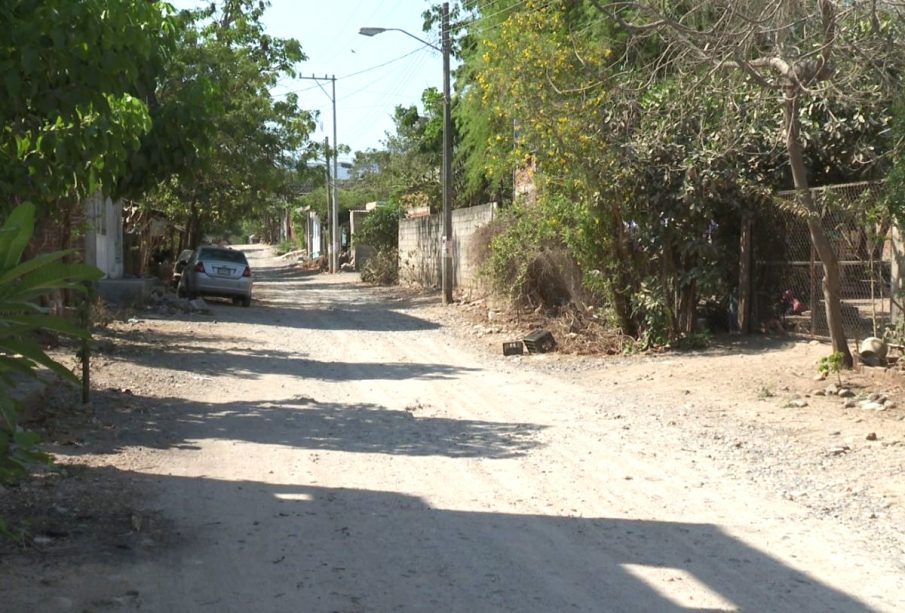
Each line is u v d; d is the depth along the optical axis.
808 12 11.62
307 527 6.46
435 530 6.42
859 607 5.05
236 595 5.17
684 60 12.42
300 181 36.28
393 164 51.78
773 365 13.64
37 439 5.04
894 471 8.06
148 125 8.41
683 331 16.69
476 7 25.89
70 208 16.16
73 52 7.01
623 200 16.11
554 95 15.90
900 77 11.87
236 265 27.62
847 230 13.98
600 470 8.20
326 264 57.91
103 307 20.23
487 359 16.62
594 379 13.93
